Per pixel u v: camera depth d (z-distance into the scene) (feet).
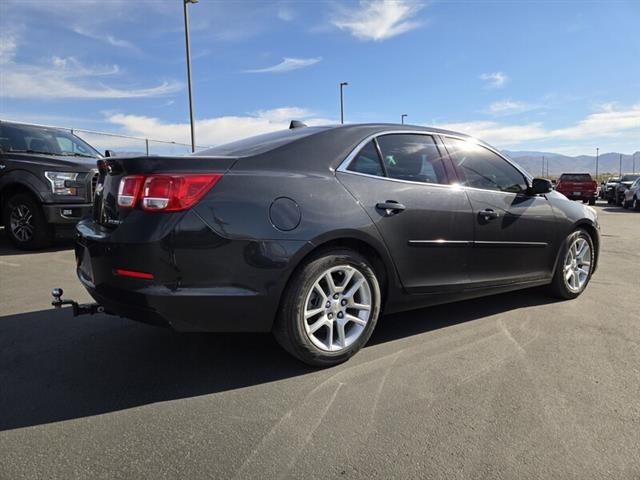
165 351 10.71
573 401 8.39
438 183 11.37
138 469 6.60
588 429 7.52
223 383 9.17
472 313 13.42
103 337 11.56
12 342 11.24
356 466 6.64
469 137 12.80
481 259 12.09
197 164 8.59
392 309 10.79
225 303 8.47
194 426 7.66
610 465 6.64
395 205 10.21
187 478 6.41
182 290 8.25
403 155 11.07
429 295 11.18
